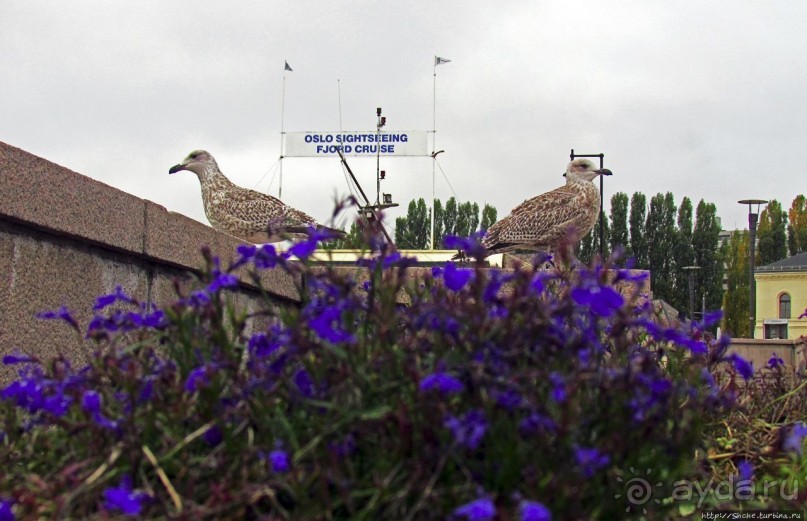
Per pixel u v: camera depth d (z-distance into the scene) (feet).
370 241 8.66
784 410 13.89
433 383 6.49
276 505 6.57
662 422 8.38
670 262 188.55
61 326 15.47
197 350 8.55
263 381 7.48
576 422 7.05
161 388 8.60
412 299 10.32
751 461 11.55
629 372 7.53
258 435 7.88
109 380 9.36
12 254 14.01
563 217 29.89
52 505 6.88
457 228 158.40
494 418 6.88
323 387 7.70
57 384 8.50
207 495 7.32
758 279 172.65
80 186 15.52
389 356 7.75
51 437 8.87
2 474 8.22
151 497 6.54
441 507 6.59
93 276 16.69
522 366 7.57
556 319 8.31
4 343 13.74
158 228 18.76
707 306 184.75
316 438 6.85
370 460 7.22
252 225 28.58
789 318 168.25
